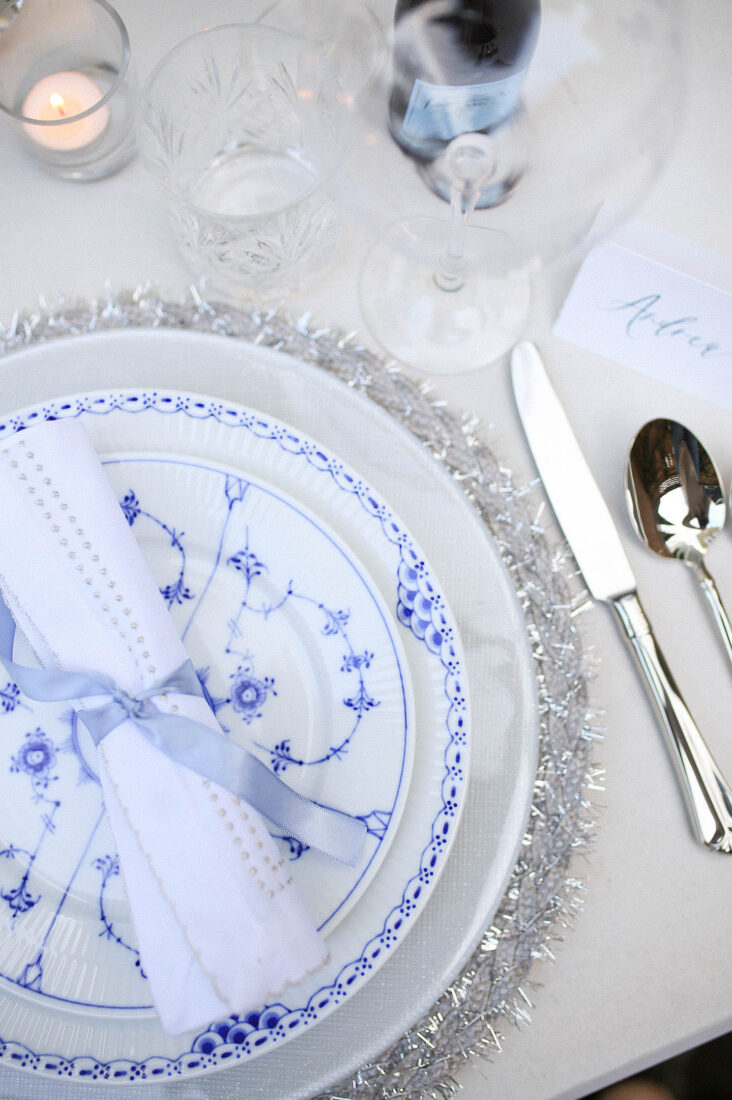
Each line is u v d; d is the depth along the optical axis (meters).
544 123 0.42
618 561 0.54
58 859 0.47
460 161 0.42
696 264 0.50
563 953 0.51
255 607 0.51
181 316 0.58
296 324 0.59
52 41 0.59
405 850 0.47
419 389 0.58
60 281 0.60
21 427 0.50
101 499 0.46
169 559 0.51
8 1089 0.44
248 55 0.56
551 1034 0.50
